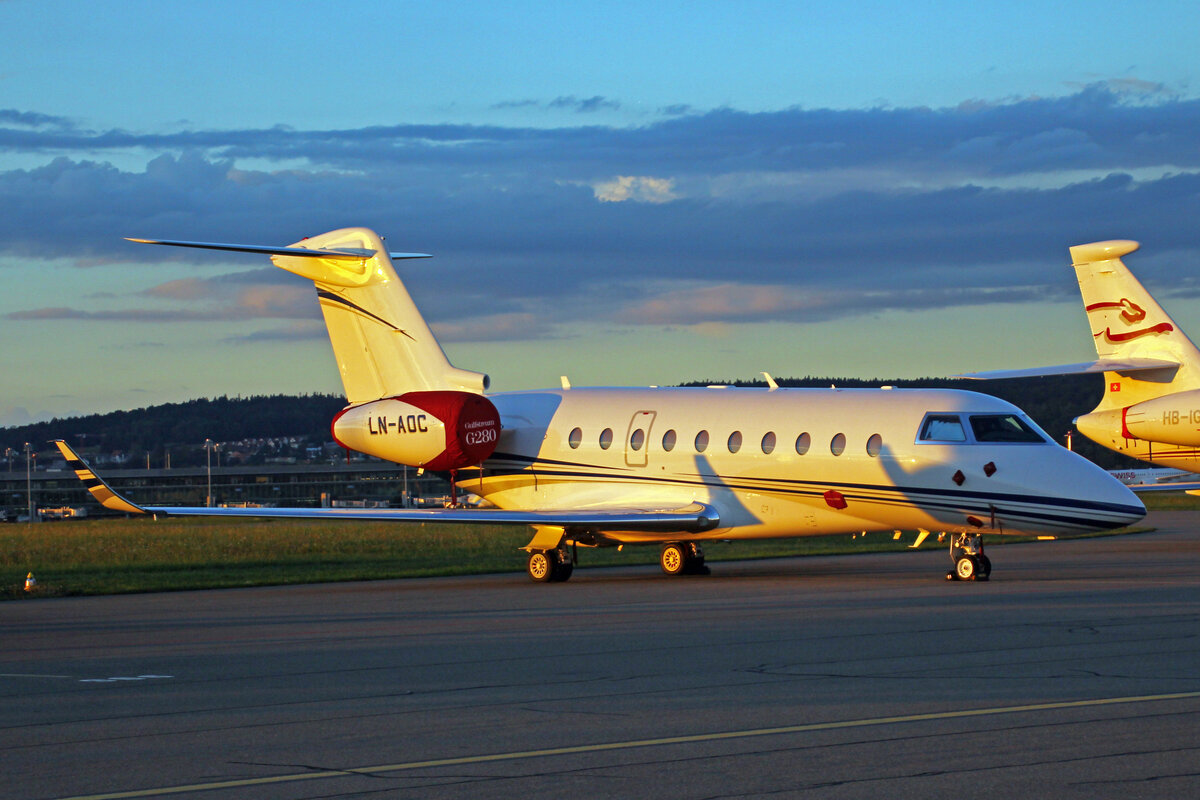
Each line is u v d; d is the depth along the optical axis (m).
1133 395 108.75
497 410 94.56
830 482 79.69
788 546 121.19
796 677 38.94
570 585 80.81
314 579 90.06
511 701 35.97
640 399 90.81
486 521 80.88
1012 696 34.84
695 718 32.75
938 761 27.41
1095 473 73.44
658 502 87.00
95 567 109.94
